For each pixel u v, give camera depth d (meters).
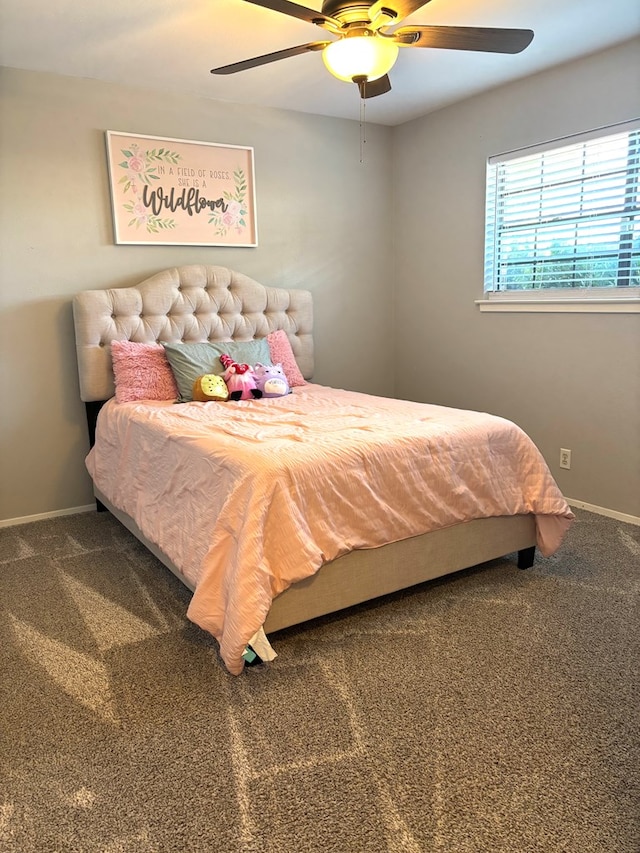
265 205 3.83
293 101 3.65
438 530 2.33
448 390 4.14
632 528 3.06
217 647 2.10
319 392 3.50
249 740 1.64
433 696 1.81
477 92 3.57
